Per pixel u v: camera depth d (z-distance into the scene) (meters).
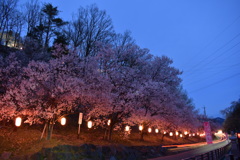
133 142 26.19
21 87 15.67
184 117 36.09
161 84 23.70
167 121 30.39
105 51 22.73
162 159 19.02
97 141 20.39
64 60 17.73
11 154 13.02
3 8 30.39
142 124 28.00
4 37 35.69
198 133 61.31
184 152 26.83
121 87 21.56
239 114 56.72
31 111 15.97
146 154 20.56
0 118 16.70
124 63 26.66
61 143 15.39
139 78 24.86
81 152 14.30
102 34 33.94
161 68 28.47
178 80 29.06
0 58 20.36
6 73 18.61
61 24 34.59
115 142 22.66
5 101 16.03
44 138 16.52
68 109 18.80
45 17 35.72
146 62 27.42
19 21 33.19
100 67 22.70
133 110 21.89
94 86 18.38
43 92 16.16
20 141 15.82
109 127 23.05
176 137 45.94
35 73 15.59
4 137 16.06
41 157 12.68
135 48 26.78
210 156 16.06
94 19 34.09
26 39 28.23
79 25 33.47
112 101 20.06
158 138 38.75
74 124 27.39
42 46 31.34
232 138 15.46
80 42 32.69
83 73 18.61
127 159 17.41
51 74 16.28
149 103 24.03
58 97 16.14
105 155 16.09
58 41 29.55
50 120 16.50
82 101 18.50
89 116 21.53
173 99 25.77
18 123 14.91
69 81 16.11
